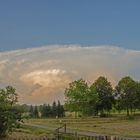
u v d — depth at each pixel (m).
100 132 81.12
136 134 74.38
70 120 154.88
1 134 38.41
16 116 39.00
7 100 38.47
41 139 38.00
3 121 38.19
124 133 77.62
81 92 189.00
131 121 148.88
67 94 191.38
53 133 64.06
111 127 108.12
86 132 79.62
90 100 189.00
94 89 191.88
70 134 58.88
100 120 154.38
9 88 38.66
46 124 122.88
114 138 38.47
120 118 170.38
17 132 62.16
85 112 195.00
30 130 72.44
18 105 39.16
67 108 191.88
